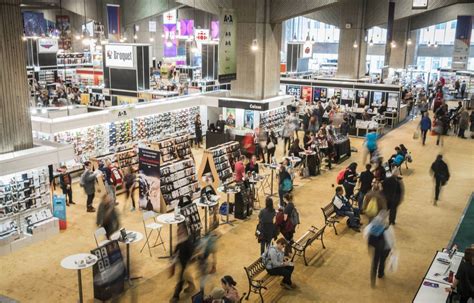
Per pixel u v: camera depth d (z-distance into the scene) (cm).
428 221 1252
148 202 1284
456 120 2391
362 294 887
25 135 1136
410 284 927
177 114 2023
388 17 2659
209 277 927
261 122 2053
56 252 1048
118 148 1761
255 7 1933
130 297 865
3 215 1080
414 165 1788
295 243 1011
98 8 3091
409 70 3828
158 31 3662
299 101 2538
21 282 916
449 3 2358
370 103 2512
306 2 1927
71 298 861
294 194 1449
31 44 2753
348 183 1296
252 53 1988
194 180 1380
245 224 1214
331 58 4747
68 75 3056
